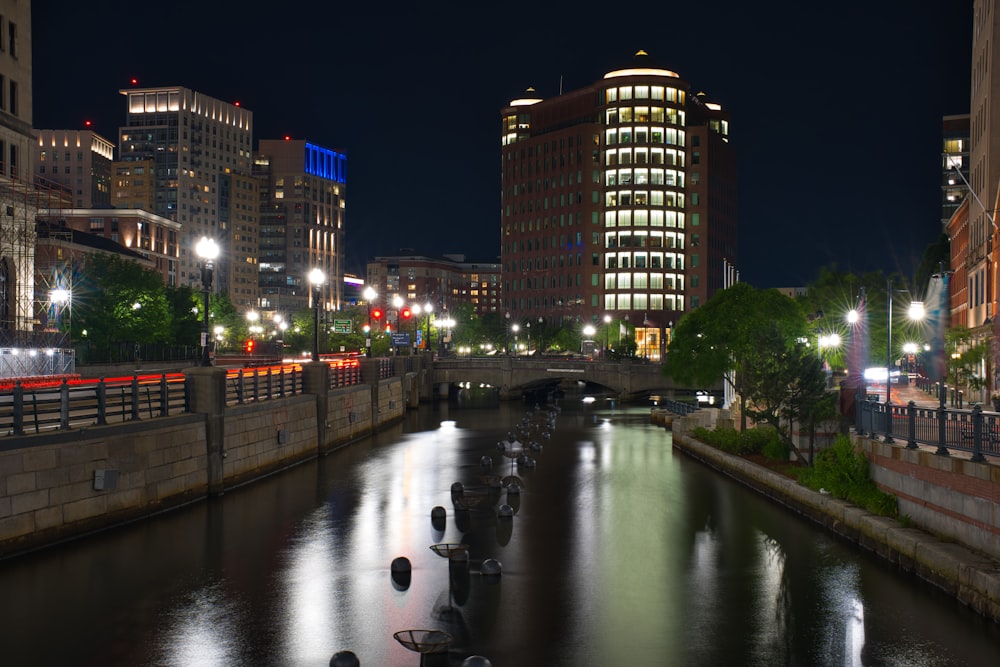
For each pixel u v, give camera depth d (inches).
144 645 679.1
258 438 1439.5
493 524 1141.7
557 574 895.1
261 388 1713.8
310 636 703.1
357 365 2317.9
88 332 3240.7
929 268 3981.3
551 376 3858.3
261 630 715.4
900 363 3344.0
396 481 1467.8
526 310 7003.0
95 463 978.1
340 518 1151.6
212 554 946.1
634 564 937.5
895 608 775.1
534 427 2464.3
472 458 1787.6
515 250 7106.3
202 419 1220.5
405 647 655.1
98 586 819.4
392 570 887.1
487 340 6673.2
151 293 3535.9
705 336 2030.0
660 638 711.7
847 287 3270.2
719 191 6801.2
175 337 3850.9
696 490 1417.3
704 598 816.9
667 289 6446.9
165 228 7165.4
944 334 1731.1
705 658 670.5
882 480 1013.2
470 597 814.5
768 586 852.0
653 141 6451.8
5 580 822.5
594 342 5723.4
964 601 745.6
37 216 2655.0
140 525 1044.5
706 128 6555.1
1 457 841.5
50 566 868.0
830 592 827.4
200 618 742.5
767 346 1380.4
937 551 798.5
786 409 1342.3
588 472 1631.4
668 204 6451.8
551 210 6845.5
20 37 2615.7
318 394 1787.6
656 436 2340.1
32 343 2225.6
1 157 2498.8
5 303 2440.9
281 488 1374.3
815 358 1364.4
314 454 1764.3
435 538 1050.7
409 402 3346.5
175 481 1145.4
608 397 4320.9
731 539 1050.1
